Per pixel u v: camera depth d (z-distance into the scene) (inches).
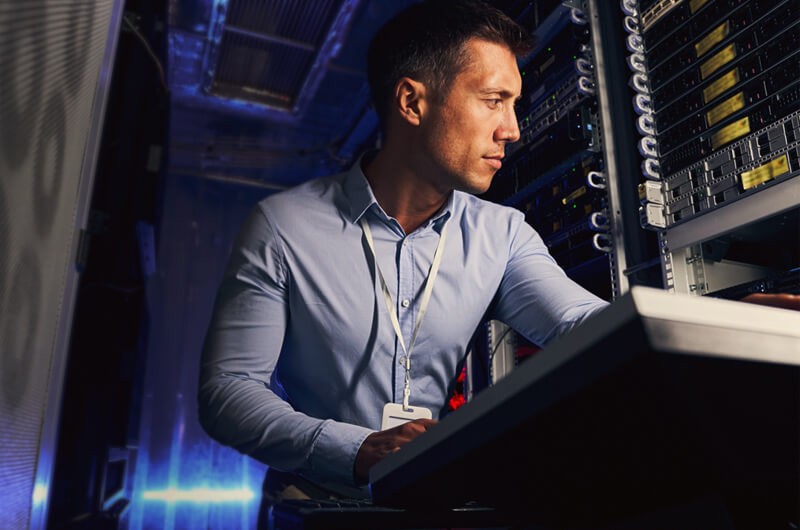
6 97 34.6
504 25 45.9
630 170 72.8
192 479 264.8
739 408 13.8
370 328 46.6
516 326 51.1
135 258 131.2
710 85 61.5
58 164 51.9
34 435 53.2
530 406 15.7
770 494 16.1
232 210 301.6
